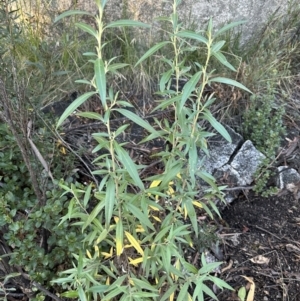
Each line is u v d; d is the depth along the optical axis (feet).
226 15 12.05
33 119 7.50
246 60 11.81
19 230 6.69
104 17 11.30
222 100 10.52
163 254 5.45
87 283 5.71
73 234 6.62
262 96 10.58
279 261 8.16
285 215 8.95
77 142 9.28
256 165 9.39
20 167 7.52
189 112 5.77
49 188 7.43
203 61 11.34
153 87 10.87
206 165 9.27
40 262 6.64
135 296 5.26
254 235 8.59
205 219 8.65
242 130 10.18
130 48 11.12
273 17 12.01
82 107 10.17
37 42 10.44
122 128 5.14
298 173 9.64
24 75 9.54
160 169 9.01
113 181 5.18
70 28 11.09
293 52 12.00
